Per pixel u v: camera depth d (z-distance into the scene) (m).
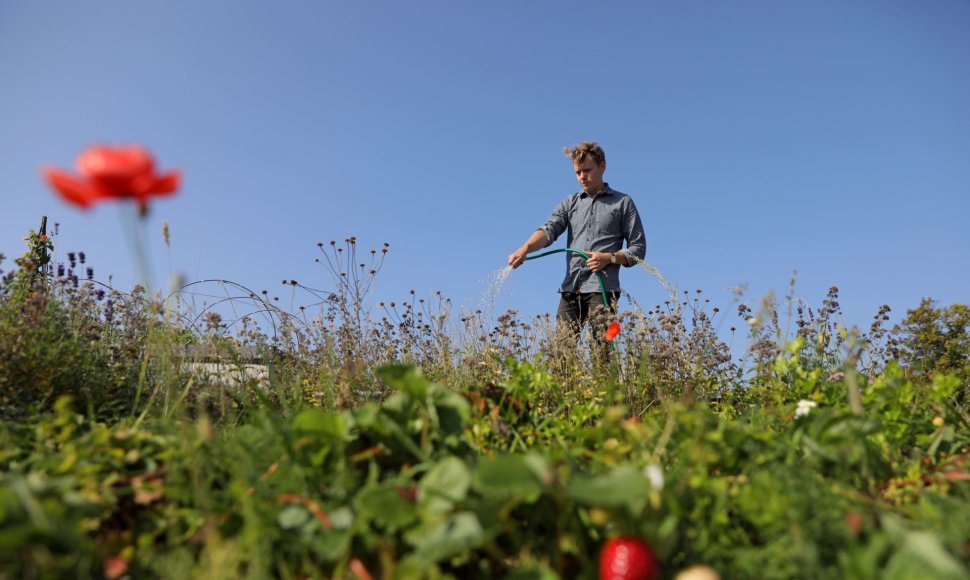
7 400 3.35
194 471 2.06
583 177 6.11
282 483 2.15
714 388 4.37
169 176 1.68
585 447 2.57
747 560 1.66
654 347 4.66
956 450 2.83
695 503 1.91
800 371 3.27
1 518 1.49
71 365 3.86
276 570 1.78
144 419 3.56
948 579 1.28
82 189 1.63
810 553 1.54
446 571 1.78
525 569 1.52
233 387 4.24
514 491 1.58
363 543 1.76
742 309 4.68
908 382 3.00
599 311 5.24
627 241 6.07
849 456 2.32
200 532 1.88
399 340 5.32
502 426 2.76
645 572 1.43
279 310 5.25
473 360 4.88
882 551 1.50
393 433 2.20
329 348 4.29
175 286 1.96
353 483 2.06
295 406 3.78
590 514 1.77
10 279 4.21
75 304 4.40
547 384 3.39
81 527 1.75
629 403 4.27
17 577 1.48
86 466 2.12
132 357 4.23
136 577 1.75
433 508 1.69
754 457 2.30
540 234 6.28
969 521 1.83
